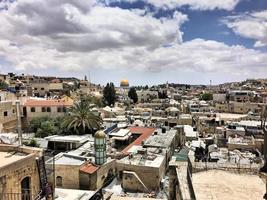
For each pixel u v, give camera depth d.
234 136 59.66
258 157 37.41
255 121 75.00
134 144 54.34
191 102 139.88
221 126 78.06
